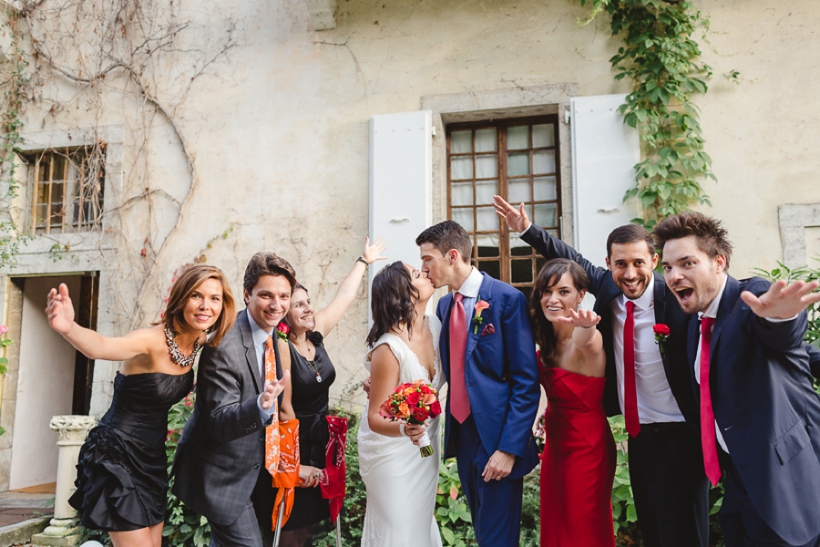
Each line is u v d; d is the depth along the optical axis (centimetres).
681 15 454
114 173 551
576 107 462
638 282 238
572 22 480
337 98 516
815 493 188
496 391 239
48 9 582
